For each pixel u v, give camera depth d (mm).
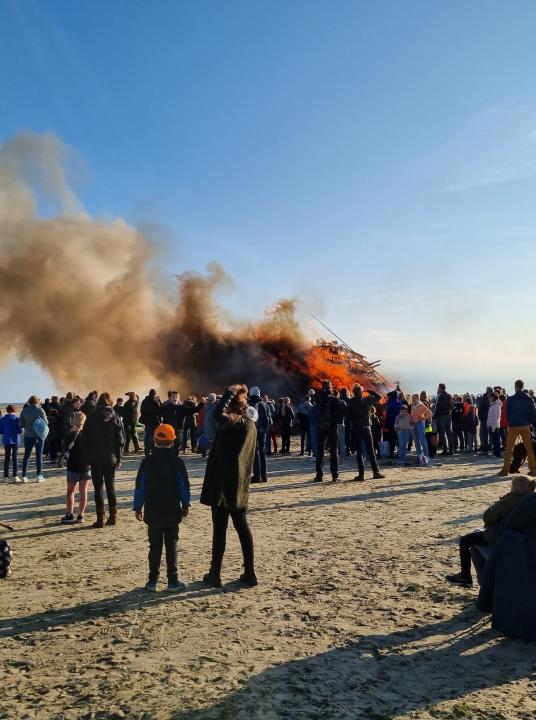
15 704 3537
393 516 8734
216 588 5734
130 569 6469
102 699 3572
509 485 11211
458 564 6246
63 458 17703
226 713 3363
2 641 4543
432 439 16531
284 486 12094
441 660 4051
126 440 19359
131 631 4684
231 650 4270
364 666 3969
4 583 6031
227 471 5691
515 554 4379
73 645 4434
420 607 5070
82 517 9086
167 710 3416
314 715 3328
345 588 5613
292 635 4531
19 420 13969
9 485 13141
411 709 3387
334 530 7984
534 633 4227
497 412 15898
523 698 3506
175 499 5691
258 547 7234
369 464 15602
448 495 10320
